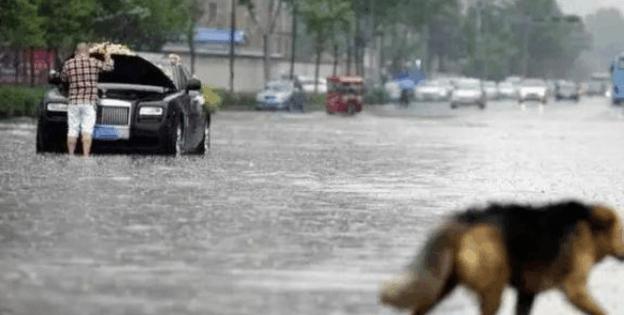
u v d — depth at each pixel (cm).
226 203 4481
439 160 7388
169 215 4047
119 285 2681
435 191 5197
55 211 4091
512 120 16562
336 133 11238
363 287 2734
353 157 7512
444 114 19550
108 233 3559
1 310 2358
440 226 2134
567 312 2511
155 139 6919
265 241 3462
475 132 12106
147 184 5175
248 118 15712
